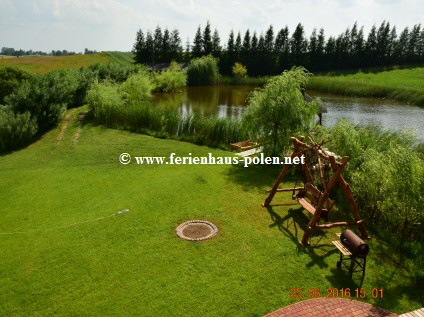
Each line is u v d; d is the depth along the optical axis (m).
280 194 10.45
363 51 73.88
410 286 6.26
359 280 6.38
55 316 5.50
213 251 7.25
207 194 10.38
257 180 11.64
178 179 11.62
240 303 5.71
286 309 5.59
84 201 10.13
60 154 15.36
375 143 10.78
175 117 18.61
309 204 8.61
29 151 15.94
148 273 6.53
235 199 10.04
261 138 13.49
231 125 16.58
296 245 7.54
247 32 66.88
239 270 6.60
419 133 21.88
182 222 8.59
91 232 8.16
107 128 19.53
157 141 17.02
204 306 5.65
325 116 27.41
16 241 7.90
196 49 72.06
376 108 32.16
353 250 6.09
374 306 5.70
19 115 16.89
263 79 51.06
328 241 7.77
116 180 11.89
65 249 7.44
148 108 19.78
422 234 7.81
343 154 10.02
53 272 6.63
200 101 35.34
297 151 9.08
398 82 49.31
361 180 8.92
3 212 9.56
